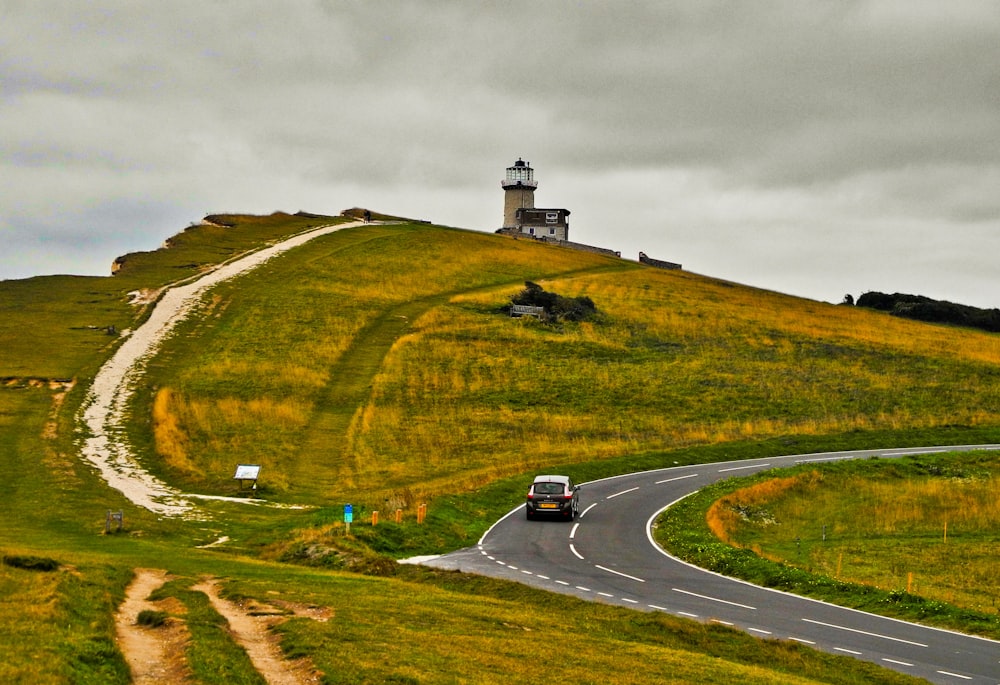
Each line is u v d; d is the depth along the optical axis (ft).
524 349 354.95
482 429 269.23
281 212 619.26
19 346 319.27
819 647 92.73
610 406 298.15
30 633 66.80
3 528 150.30
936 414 294.87
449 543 150.20
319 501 194.49
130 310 378.53
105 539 140.87
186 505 179.83
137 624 78.07
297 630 77.00
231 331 356.38
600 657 79.36
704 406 300.81
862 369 348.18
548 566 132.05
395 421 271.90
